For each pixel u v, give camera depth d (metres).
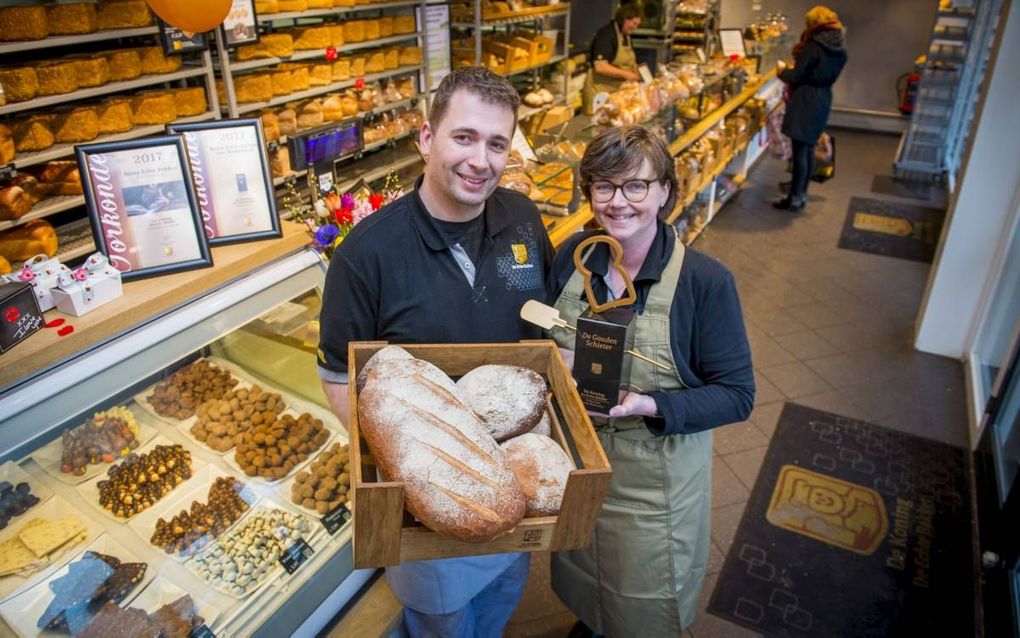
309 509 1.59
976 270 3.74
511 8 5.32
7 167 2.71
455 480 0.93
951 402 3.57
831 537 2.67
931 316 3.95
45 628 1.24
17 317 1.18
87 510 1.39
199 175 1.59
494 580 1.70
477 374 1.14
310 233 1.77
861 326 4.36
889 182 7.36
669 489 1.65
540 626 2.32
